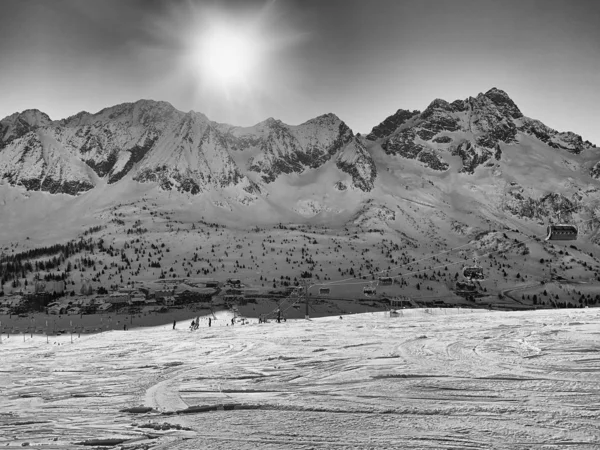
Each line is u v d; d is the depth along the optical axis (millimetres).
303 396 25203
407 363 33312
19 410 24812
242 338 58625
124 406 24812
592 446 16844
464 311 108188
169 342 60156
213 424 20688
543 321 59312
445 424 19562
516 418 19953
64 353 54750
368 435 18625
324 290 145125
